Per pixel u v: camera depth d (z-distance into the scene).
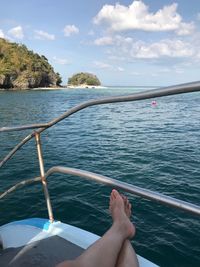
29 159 13.53
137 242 6.29
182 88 1.80
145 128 23.72
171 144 16.62
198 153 14.20
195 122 26.80
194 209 1.95
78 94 88.94
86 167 12.19
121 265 2.16
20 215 7.82
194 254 5.87
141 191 2.25
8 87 121.62
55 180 10.20
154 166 11.96
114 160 13.19
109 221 7.39
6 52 129.50
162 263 5.66
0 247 3.10
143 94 2.02
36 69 132.75
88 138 19.30
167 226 6.89
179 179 10.23
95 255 2.14
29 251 3.02
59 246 3.05
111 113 36.44
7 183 10.43
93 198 8.71
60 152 15.05
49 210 3.41
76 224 7.31
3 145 16.91
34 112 37.16
